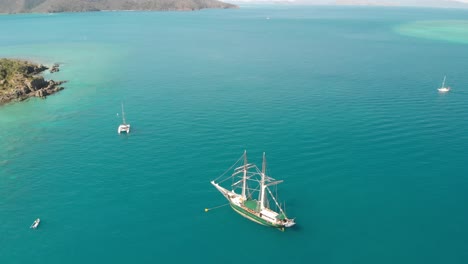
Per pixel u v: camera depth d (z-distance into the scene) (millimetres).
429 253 72812
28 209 85375
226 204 87500
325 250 73938
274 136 119500
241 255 73062
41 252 73438
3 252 73250
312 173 98000
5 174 99500
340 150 109438
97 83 189625
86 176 98312
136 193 91062
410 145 112312
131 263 71125
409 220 81250
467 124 128125
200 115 139250
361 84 179500
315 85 178375
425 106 146625
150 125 131000
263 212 80000
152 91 172500
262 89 172625
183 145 114750
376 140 115875
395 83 180875
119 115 141625
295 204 86312
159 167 102188
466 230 78375
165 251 74000
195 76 199625
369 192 90312
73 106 154125
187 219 82562
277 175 97250
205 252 73812
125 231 79000
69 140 120250
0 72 186125
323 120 132125
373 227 79438
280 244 75625
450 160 103688
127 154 109688
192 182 95250
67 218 82500
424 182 93938
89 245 75312
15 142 119312
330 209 84750
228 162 104125
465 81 185000
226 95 163625
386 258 71812
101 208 85750
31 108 152500
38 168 102500
